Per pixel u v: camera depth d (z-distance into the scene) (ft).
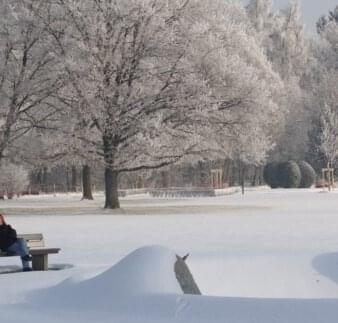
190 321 36.81
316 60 400.06
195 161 178.09
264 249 79.46
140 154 164.96
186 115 166.20
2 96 176.55
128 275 43.55
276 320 35.70
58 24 167.02
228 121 171.73
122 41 164.66
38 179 361.51
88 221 134.21
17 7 174.81
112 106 163.63
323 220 128.16
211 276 61.41
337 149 339.98
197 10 173.88
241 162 358.43
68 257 75.20
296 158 369.71
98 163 173.06
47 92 170.91
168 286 42.34
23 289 49.44
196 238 96.22
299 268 66.95
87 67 160.86
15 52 182.09
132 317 38.24
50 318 39.32
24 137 180.75
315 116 371.15
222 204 194.49
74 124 166.30
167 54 167.32
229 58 173.47
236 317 36.65
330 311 36.09
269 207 175.01
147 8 162.81
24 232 109.40
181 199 242.99
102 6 163.84
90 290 43.57
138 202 219.20
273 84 239.30
